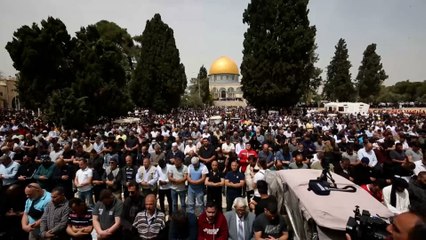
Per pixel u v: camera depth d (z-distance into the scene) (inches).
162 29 1726.1
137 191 236.5
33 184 230.8
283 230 189.3
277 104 1537.9
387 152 351.6
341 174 307.6
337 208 165.8
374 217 139.6
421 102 2950.3
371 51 2669.8
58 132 661.9
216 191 310.7
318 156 345.7
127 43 1919.3
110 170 325.4
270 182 269.6
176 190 315.3
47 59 826.2
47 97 820.0
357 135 547.5
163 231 209.2
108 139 429.1
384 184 258.5
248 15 1557.6
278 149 397.4
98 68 876.0
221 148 437.1
